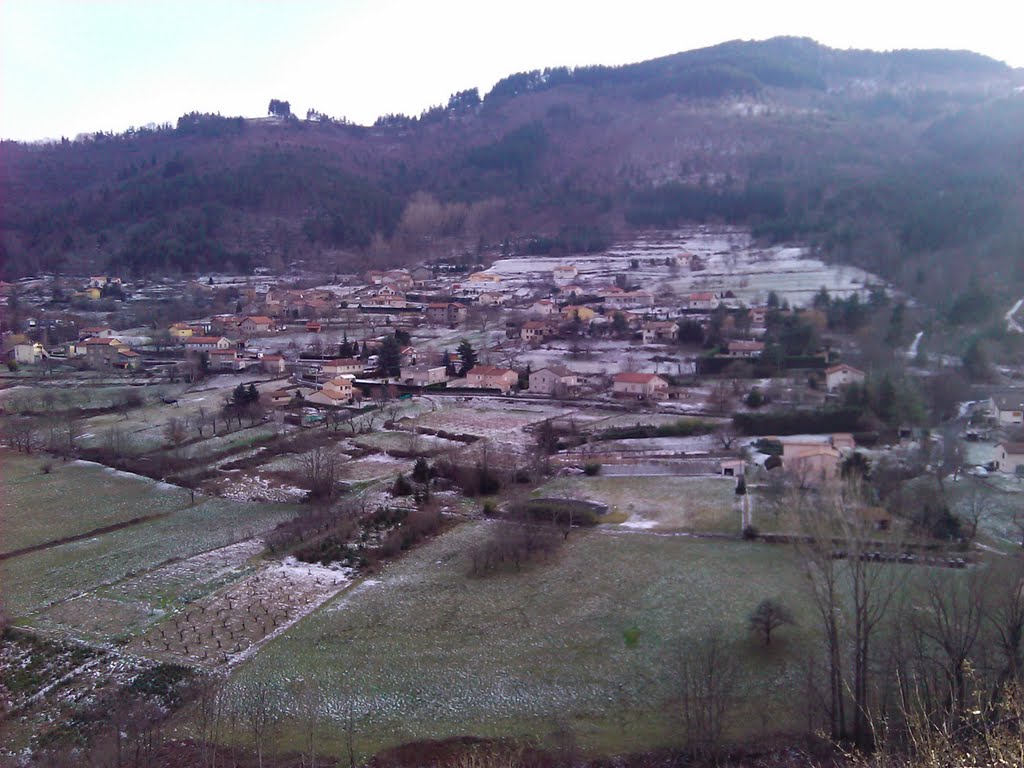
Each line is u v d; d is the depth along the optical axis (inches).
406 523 3336.6
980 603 1918.1
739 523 3149.6
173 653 2349.9
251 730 1987.0
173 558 3063.5
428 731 1979.6
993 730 1219.9
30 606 2677.2
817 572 2458.2
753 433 4328.3
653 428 4490.7
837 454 3550.7
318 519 3336.6
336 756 1886.1
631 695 2076.8
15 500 3715.6
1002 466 3503.9
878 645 2139.5
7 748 2005.4
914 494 3038.9
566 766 1828.2
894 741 1736.0
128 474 4077.3
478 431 4724.4
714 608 2474.2
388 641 2390.5
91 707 2129.7
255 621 2534.5
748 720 1943.9
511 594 2667.3
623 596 2603.3
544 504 3417.8
